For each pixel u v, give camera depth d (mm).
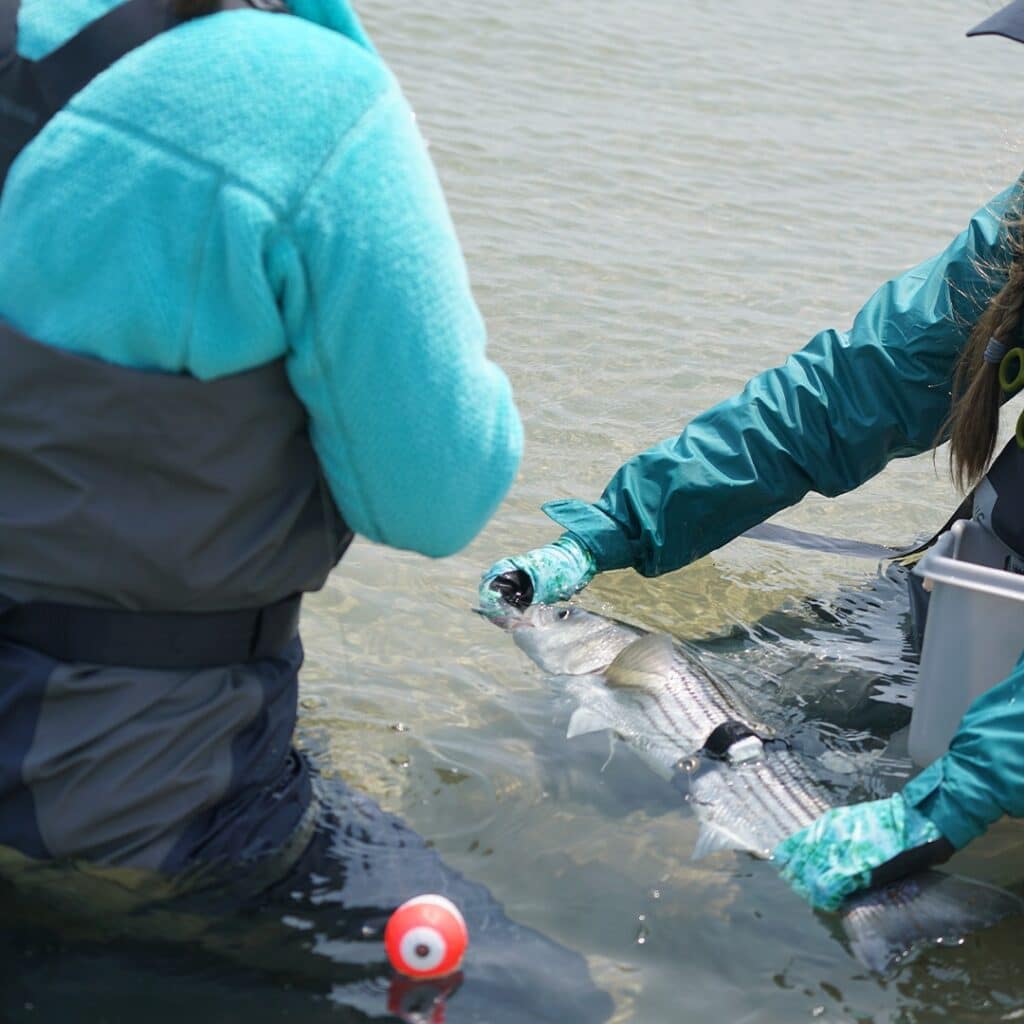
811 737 3215
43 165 2064
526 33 9164
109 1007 2135
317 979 2225
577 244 6238
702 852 2781
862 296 6090
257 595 2232
